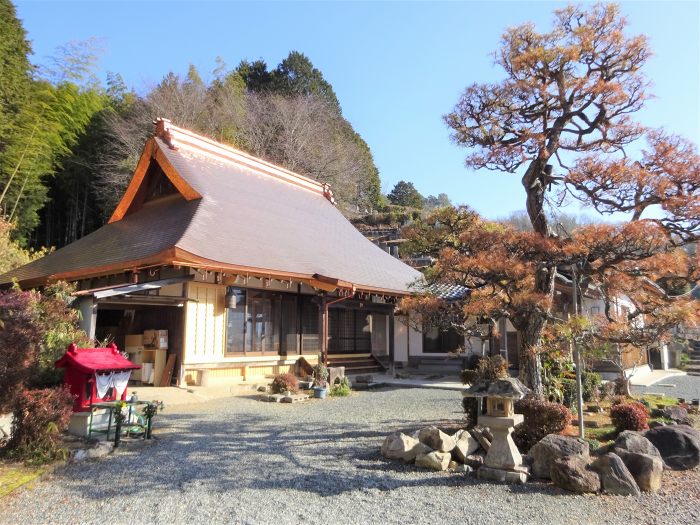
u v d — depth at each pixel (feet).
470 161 23.34
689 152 18.19
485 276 20.26
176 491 14.23
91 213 77.05
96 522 11.98
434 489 14.65
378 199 138.31
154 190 45.39
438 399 32.86
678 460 17.11
